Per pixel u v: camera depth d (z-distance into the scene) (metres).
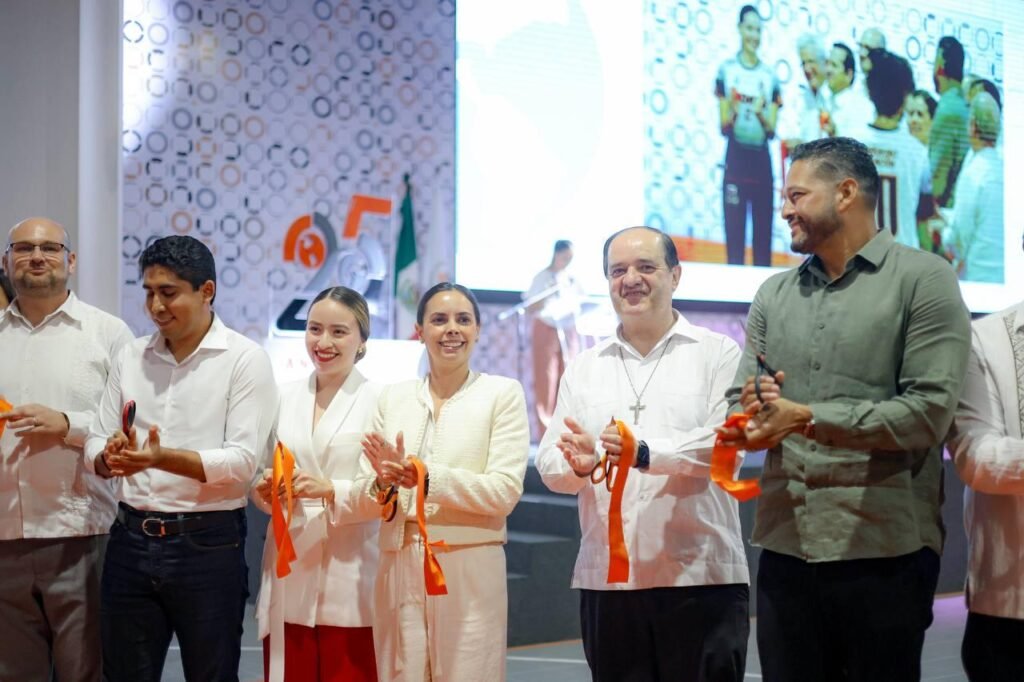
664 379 3.00
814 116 9.34
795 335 2.63
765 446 2.43
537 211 8.27
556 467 3.03
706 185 8.87
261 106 7.64
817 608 2.56
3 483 3.33
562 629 5.42
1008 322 2.69
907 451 2.49
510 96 8.23
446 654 2.95
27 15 5.99
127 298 7.22
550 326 8.09
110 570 3.14
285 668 3.23
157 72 7.33
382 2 7.99
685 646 2.88
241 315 7.57
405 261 7.97
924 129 9.78
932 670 4.90
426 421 3.13
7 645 3.39
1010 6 10.27
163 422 3.16
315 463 3.26
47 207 6.06
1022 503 2.60
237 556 3.17
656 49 8.69
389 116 8.02
